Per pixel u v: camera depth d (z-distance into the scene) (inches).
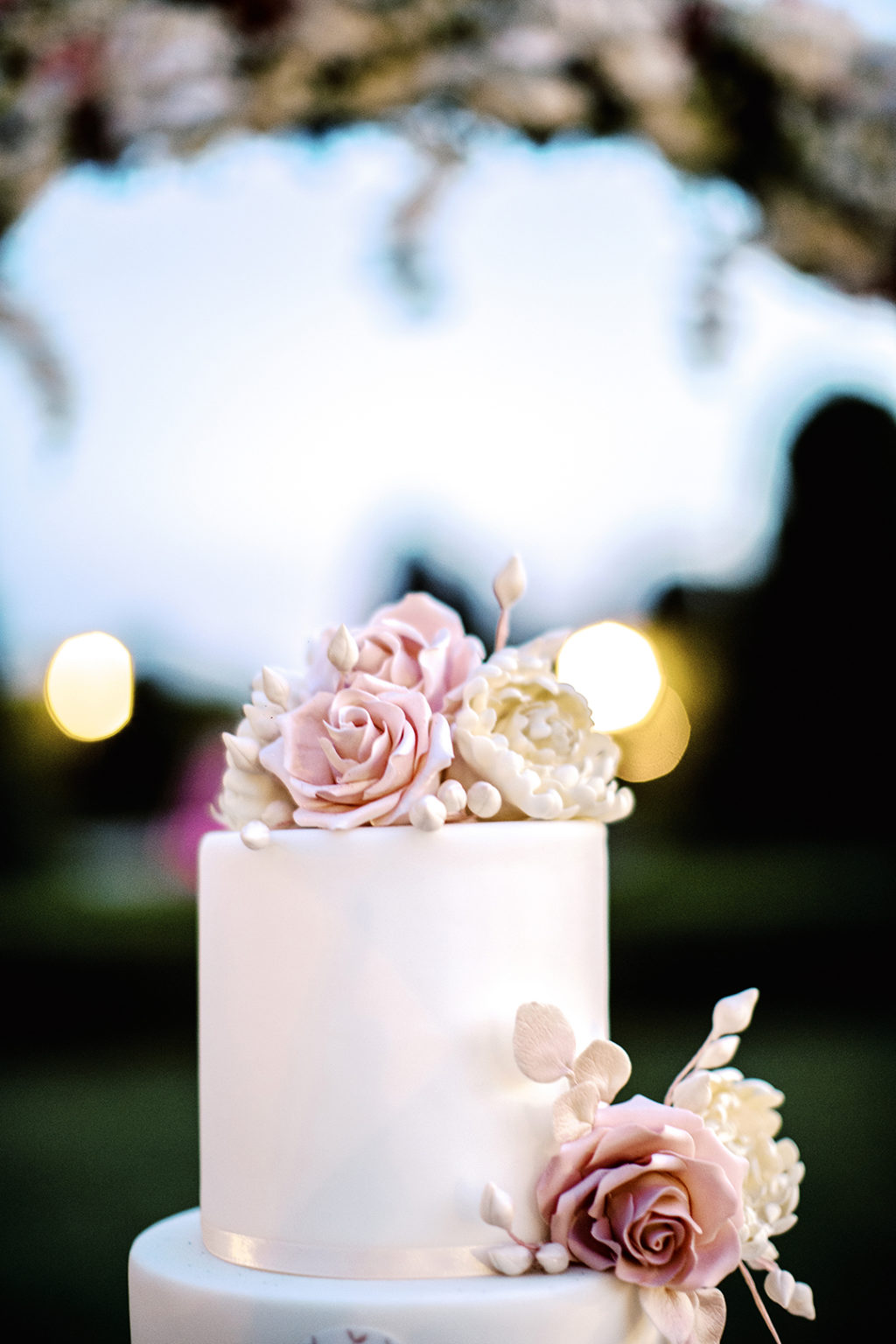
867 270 118.9
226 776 56.4
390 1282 49.9
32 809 314.7
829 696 305.7
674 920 297.3
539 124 114.4
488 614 316.5
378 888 51.5
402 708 53.9
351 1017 51.3
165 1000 295.1
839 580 303.1
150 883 320.2
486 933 51.9
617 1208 50.4
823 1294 148.7
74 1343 134.8
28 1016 289.4
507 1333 48.1
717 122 111.7
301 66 108.3
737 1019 56.7
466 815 55.1
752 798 311.1
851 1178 186.4
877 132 110.3
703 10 106.8
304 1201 51.3
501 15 106.4
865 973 291.6
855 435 297.1
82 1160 202.1
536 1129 52.2
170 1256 54.9
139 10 105.2
